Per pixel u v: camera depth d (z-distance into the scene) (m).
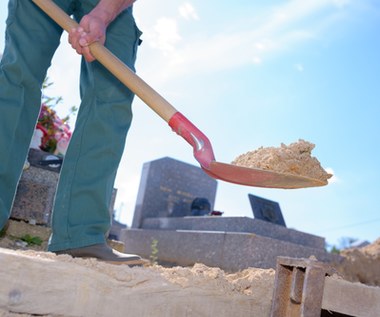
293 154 1.82
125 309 1.45
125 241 7.05
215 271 1.75
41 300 1.34
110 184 1.85
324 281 1.53
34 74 1.87
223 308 1.65
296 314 1.57
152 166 7.63
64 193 1.78
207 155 1.83
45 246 3.04
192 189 7.93
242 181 1.84
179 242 5.75
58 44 2.02
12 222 3.05
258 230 5.40
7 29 1.90
